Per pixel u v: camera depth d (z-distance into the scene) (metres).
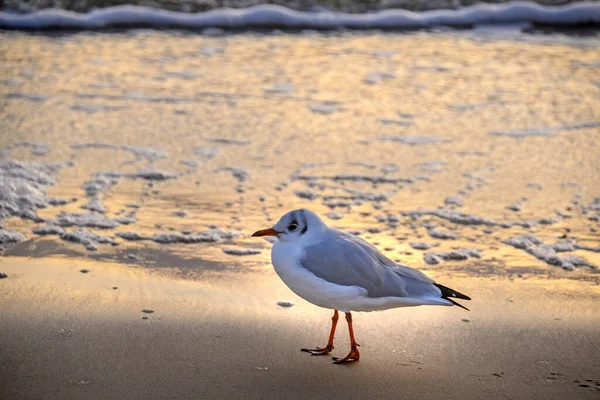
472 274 9.53
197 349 7.38
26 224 10.59
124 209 11.30
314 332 7.86
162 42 21.08
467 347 7.62
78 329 7.65
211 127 14.94
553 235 10.80
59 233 10.33
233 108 16.03
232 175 12.78
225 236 10.50
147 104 16.09
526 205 11.83
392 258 9.94
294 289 7.25
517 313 8.40
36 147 13.56
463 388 6.84
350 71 18.77
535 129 15.16
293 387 6.79
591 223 11.21
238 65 19.06
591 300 8.78
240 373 6.98
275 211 11.43
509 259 10.02
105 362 7.06
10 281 8.72
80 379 6.75
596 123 15.49
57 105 15.81
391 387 6.84
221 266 9.54
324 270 7.03
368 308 7.16
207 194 11.97
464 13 24.00
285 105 16.31
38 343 7.34
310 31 22.80
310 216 7.26
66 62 18.89
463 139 14.64
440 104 16.55
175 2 24.44
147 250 9.95
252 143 14.21
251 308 8.34
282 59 19.69
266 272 9.39
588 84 17.89
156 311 8.13
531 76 18.48
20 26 22.11
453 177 12.92
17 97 16.17
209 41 21.34
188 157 13.47
